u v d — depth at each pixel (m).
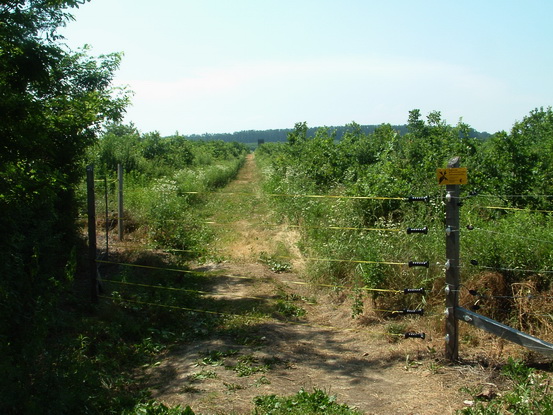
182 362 5.22
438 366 4.68
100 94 8.41
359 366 5.00
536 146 12.88
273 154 40.06
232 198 19.17
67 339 5.22
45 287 5.43
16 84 4.89
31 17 5.23
